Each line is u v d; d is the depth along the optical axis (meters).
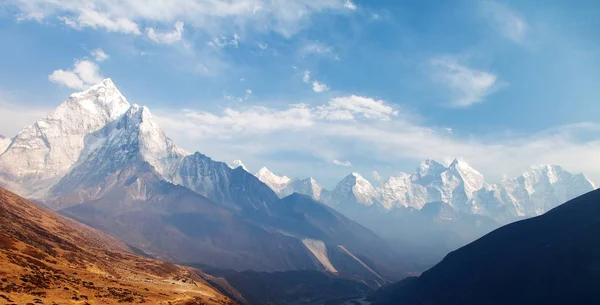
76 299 152.12
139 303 171.25
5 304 128.38
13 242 197.38
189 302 198.38
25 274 159.62
